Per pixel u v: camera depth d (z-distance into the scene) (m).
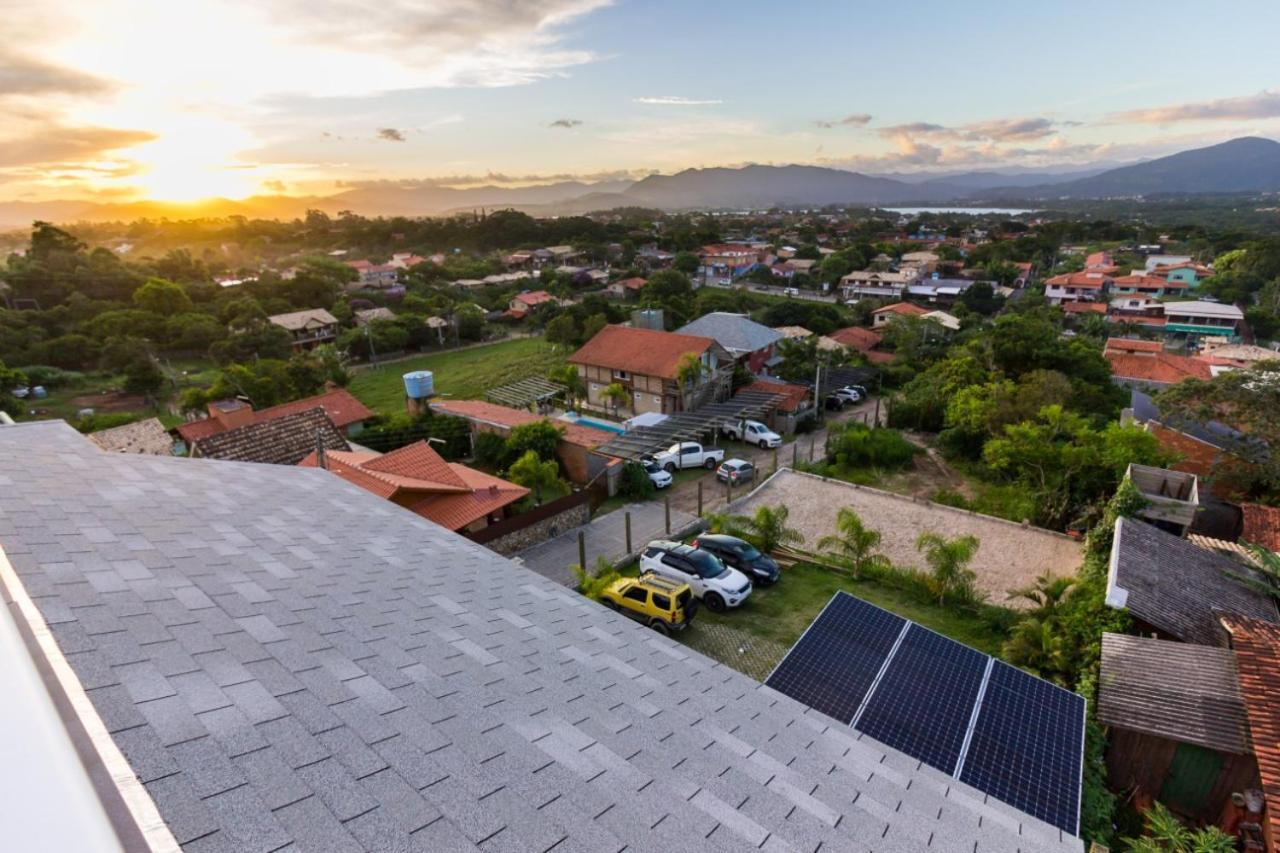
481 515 19.98
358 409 36.62
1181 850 8.47
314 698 4.56
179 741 3.63
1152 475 19.22
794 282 104.00
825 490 24.97
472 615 7.24
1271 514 16.94
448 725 4.75
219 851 2.96
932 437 33.66
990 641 15.01
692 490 26.30
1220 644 11.77
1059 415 24.34
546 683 6.00
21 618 4.41
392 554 8.80
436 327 66.38
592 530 22.03
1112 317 73.44
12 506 6.80
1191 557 14.35
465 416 32.78
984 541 20.28
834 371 45.09
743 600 16.41
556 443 27.75
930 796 6.04
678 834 4.29
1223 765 9.66
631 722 5.71
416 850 3.40
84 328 58.50
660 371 37.44
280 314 70.62
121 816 2.54
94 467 9.21
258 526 8.47
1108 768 10.60
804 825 4.91
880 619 11.06
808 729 6.71
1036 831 5.98
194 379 51.59
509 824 3.84
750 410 34.09
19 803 1.06
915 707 9.13
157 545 6.74
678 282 84.00
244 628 5.36
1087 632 13.04
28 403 45.25
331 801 3.55
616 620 8.36
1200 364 41.28
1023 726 9.02
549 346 62.75
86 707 3.38
